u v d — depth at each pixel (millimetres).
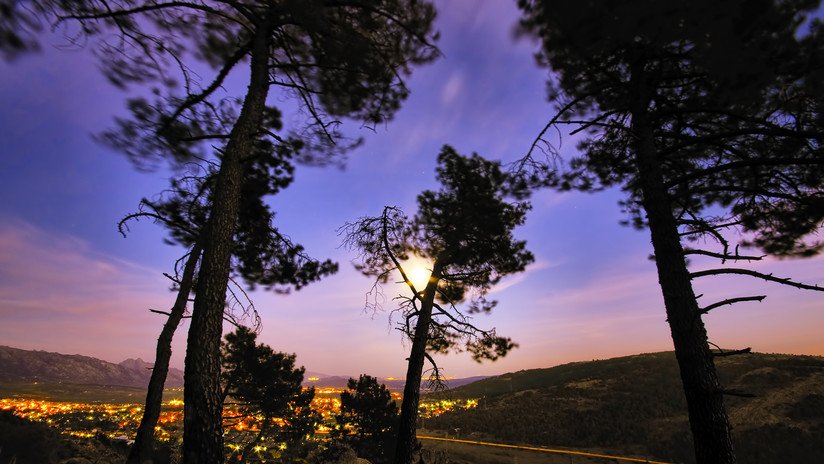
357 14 8672
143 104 7516
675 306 6477
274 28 8617
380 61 8648
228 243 6949
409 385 12203
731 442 5660
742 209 8367
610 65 7441
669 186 7023
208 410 5887
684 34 5254
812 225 7398
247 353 19391
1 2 4980
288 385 19969
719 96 6340
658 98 7473
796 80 5879
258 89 8109
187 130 8547
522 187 9172
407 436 11672
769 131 5895
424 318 12805
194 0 7965
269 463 17578
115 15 6770
